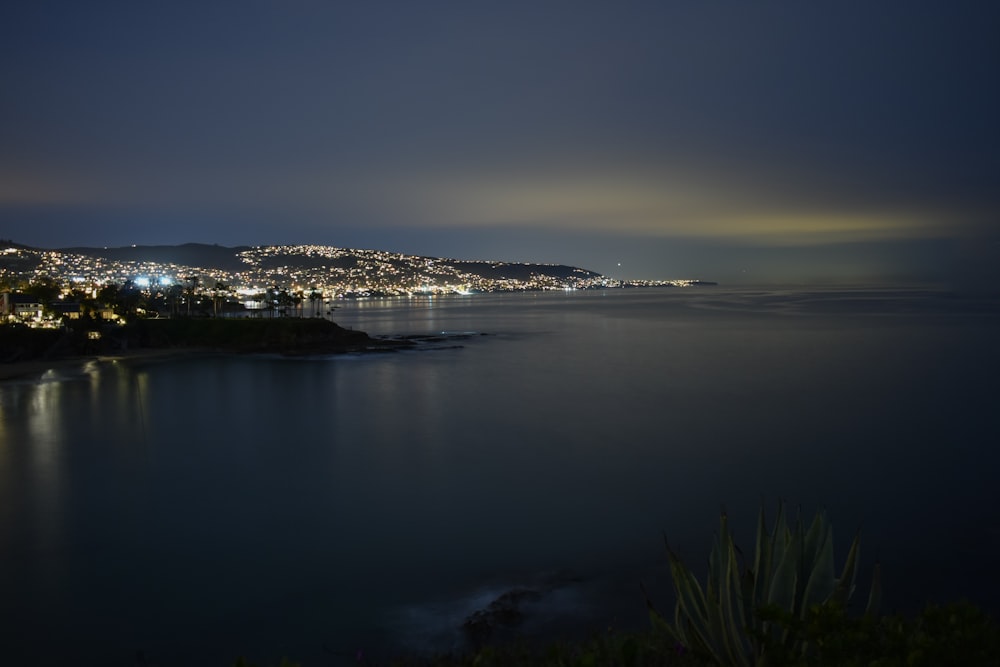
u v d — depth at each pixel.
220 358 92.62
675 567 7.46
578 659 6.90
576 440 38.31
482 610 16.91
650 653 7.34
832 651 5.50
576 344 105.81
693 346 97.31
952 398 49.47
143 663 14.86
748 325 137.12
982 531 22.44
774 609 5.92
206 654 15.20
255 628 16.36
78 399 56.72
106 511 25.97
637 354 88.50
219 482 30.28
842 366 70.12
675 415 45.47
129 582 19.23
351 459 34.66
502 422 44.59
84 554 21.41
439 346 106.06
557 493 27.83
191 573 19.88
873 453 33.56
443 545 22.02
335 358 91.50
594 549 21.50
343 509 26.06
